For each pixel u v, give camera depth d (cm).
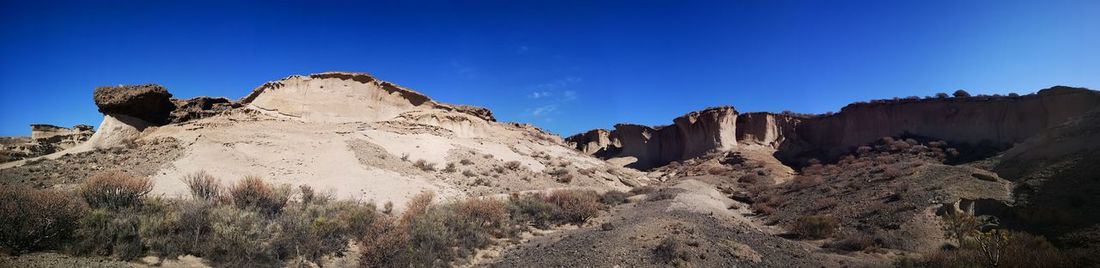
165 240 1287
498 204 2256
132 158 2988
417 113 5522
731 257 1602
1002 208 2119
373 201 2636
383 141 4262
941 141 4803
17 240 1098
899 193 2606
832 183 3600
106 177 1678
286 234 1478
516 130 6744
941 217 2119
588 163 5741
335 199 2534
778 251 1769
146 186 1803
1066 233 1705
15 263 998
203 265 1242
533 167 4672
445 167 3916
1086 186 1978
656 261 1497
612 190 3875
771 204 3216
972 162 3844
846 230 2205
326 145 3712
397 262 1395
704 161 6072
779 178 4762
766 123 6588
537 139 6556
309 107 4928
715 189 4091
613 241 1716
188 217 1419
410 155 4044
